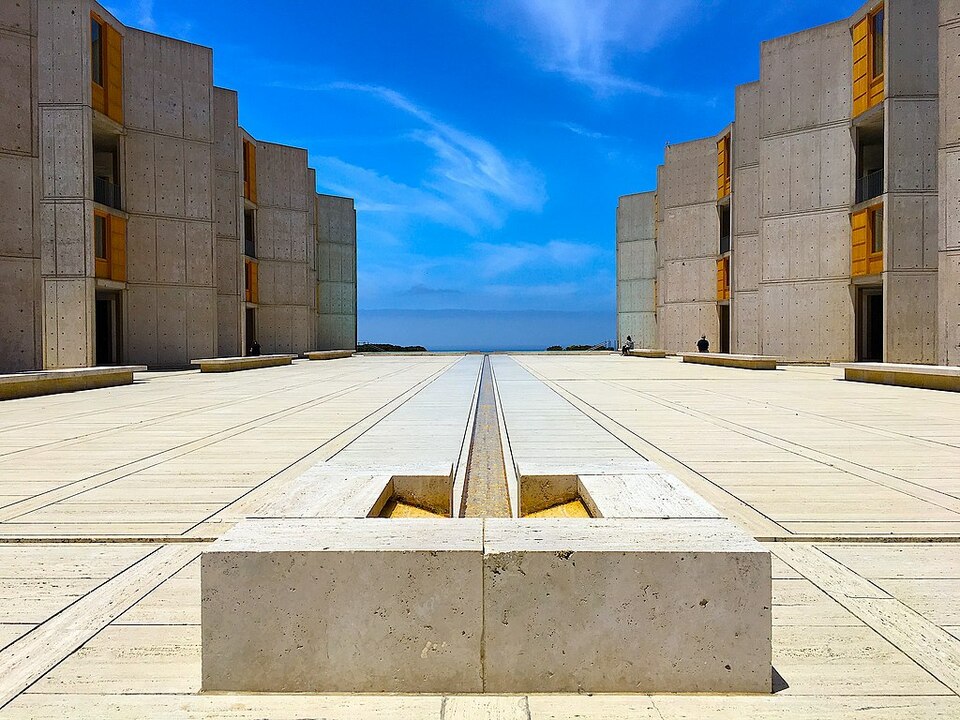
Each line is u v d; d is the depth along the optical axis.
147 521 4.57
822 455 6.84
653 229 47.56
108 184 25.75
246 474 6.06
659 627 2.31
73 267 24.14
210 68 28.64
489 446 7.68
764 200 28.08
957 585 3.42
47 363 24.09
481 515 5.05
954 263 18.42
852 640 2.80
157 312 27.56
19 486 5.62
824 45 26.42
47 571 3.66
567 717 2.17
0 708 2.30
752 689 2.33
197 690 2.38
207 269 28.62
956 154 18.27
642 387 15.48
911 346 22.95
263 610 2.32
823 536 4.18
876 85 23.98
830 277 26.47
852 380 17.41
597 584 2.31
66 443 7.80
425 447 7.36
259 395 14.13
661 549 2.32
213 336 28.78
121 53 26.42
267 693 2.33
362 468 3.98
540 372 21.94
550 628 2.31
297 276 39.09
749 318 30.95
